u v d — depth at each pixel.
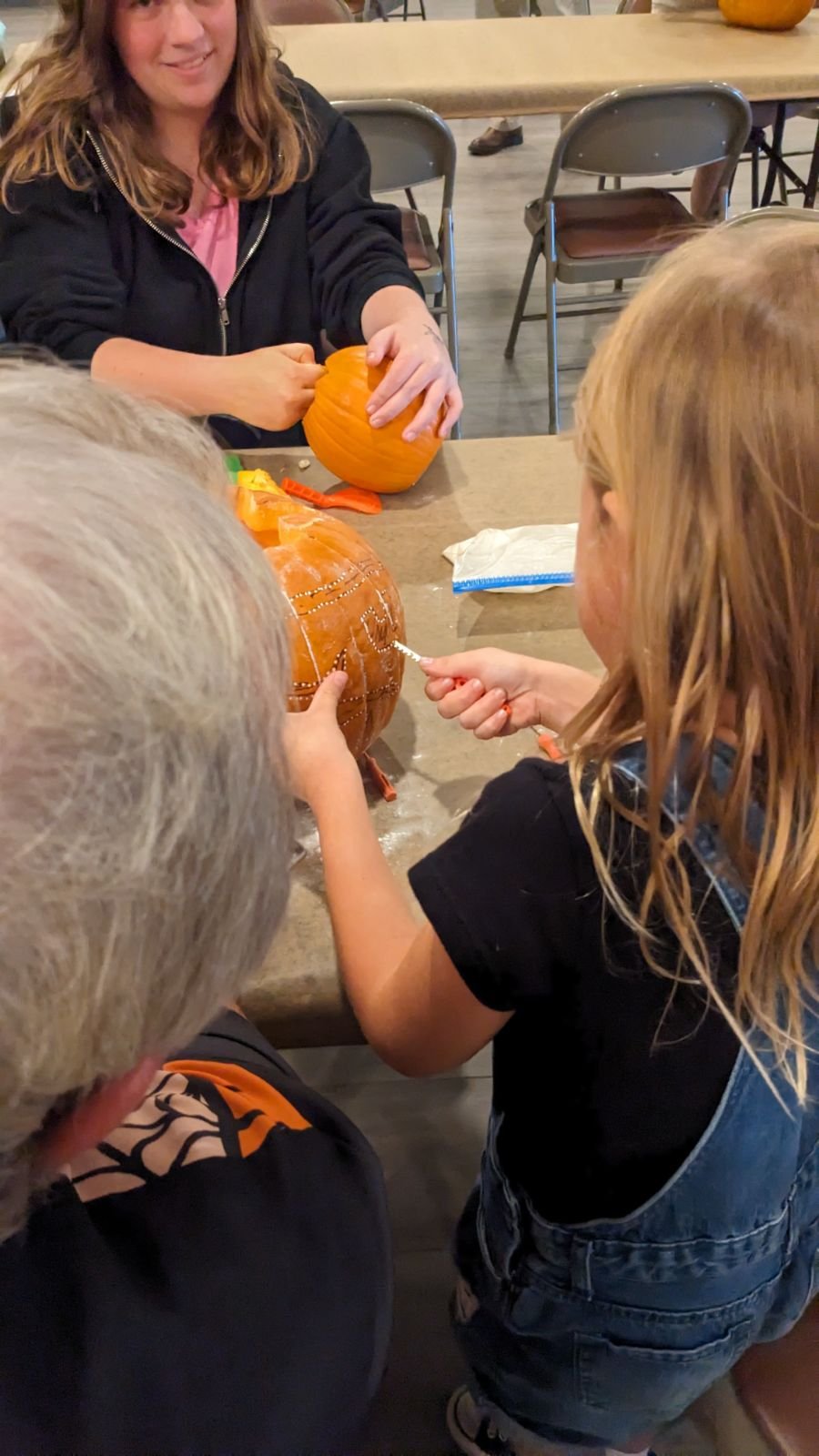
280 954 0.65
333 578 0.73
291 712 0.72
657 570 0.46
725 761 0.47
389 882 0.65
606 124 2.07
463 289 3.17
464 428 2.58
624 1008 0.51
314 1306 0.40
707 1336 0.66
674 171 2.20
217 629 0.27
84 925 0.25
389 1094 1.29
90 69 1.25
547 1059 0.57
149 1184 0.41
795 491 0.42
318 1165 0.45
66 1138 0.31
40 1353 0.33
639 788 0.47
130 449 0.32
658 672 0.47
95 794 0.24
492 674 0.76
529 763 0.52
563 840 0.48
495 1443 0.94
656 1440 0.98
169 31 1.17
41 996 0.25
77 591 0.25
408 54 2.37
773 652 0.45
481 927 0.49
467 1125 1.26
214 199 1.38
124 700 0.24
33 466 0.26
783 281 0.44
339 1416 0.39
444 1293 1.11
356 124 2.00
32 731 0.23
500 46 2.41
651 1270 0.62
